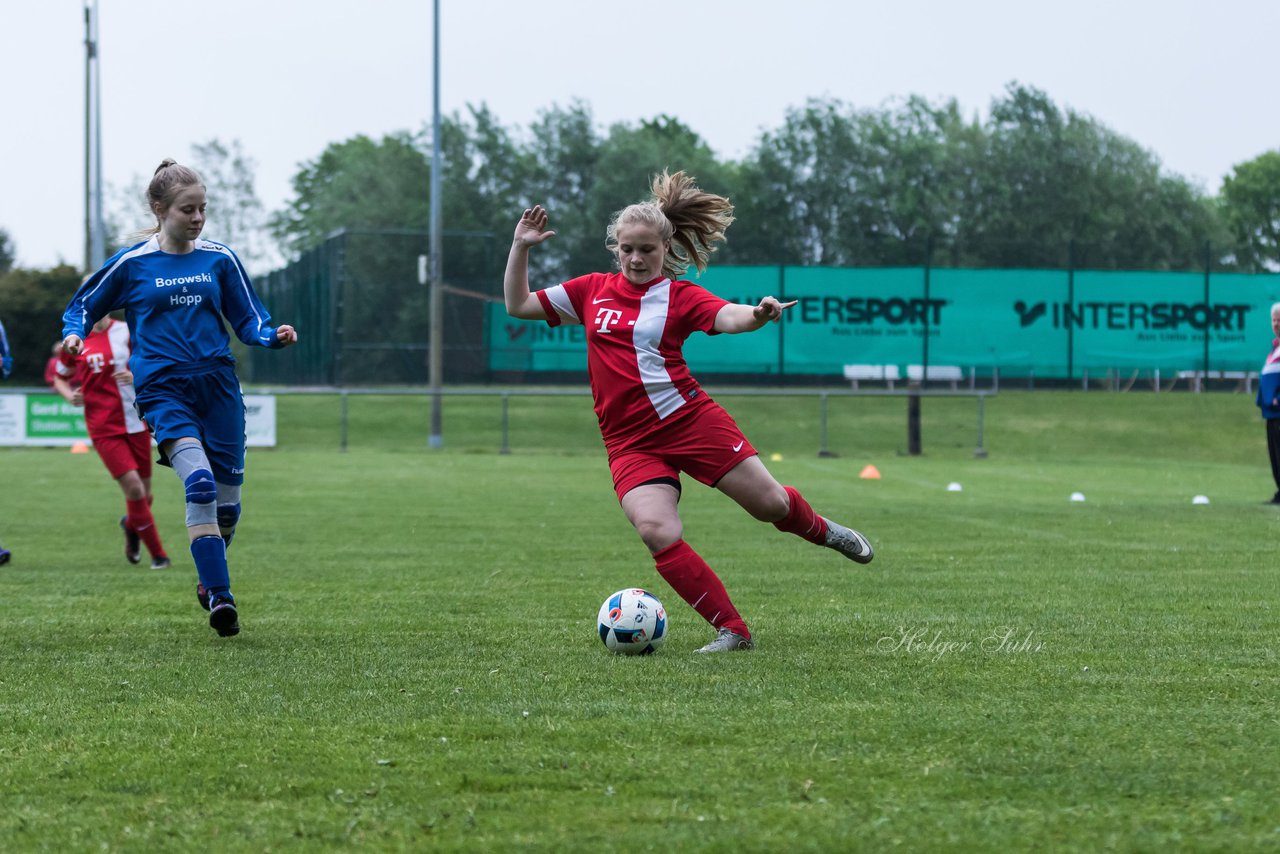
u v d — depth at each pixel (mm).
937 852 6578
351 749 8570
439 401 56938
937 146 121125
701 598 12320
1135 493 35750
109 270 13562
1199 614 14695
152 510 29969
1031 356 62594
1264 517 27812
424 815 7195
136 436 20031
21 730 9172
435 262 57938
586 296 12719
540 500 32594
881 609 15148
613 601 12258
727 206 12758
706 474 12359
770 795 7500
